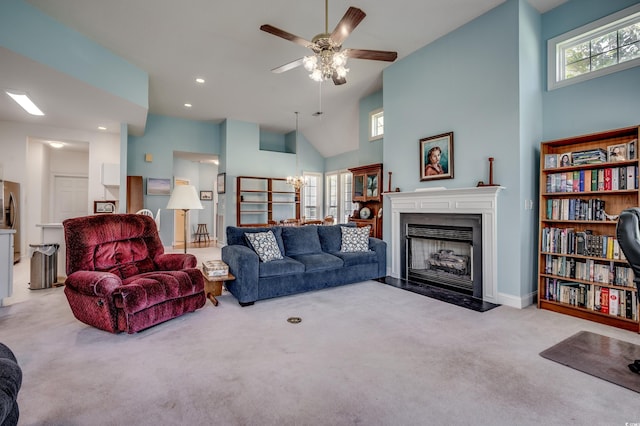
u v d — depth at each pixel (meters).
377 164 5.36
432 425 1.48
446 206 3.84
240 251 3.42
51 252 3.92
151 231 3.37
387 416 1.54
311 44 2.82
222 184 7.80
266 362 2.06
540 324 2.75
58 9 3.32
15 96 4.18
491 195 3.37
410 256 4.43
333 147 8.63
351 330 2.60
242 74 5.07
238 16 3.54
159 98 6.20
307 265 3.68
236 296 3.36
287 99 6.31
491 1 3.31
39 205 6.41
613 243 2.76
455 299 3.49
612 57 3.06
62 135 5.98
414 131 4.36
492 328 2.65
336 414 1.55
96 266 2.79
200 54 4.38
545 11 3.48
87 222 2.84
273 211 8.31
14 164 5.62
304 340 2.41
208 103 6.52
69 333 2.51
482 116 3.53
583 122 3.18
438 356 2.15
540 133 3.46
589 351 2.22
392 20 3.63
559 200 3.15
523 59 3.24
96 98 4.42
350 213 8.41
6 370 1.06
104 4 3.27
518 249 3.21
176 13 3.46
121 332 2.53
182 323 2.75
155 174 7.25
